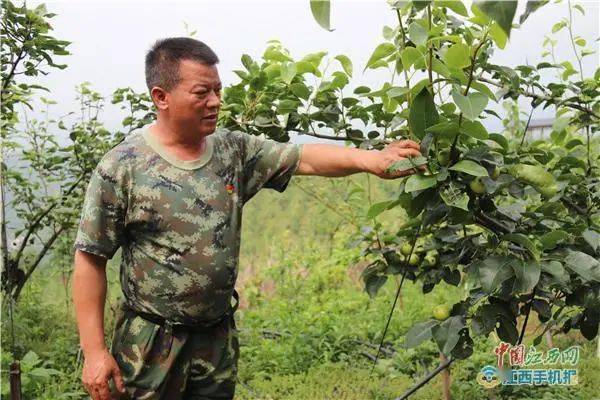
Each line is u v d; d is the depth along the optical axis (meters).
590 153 3.57
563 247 2.43
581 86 3.21
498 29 1.92
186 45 2.26
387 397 4.36
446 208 2.26
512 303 2.44
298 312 6.39
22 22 3.70
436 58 2.19
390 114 2.73
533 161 2.76
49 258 5.81
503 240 2.28
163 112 2.35
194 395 2.57
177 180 2.36
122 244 2.47
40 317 5.90
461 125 2.05
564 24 3.58
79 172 5.00
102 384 2.39
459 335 2.41
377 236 3.12
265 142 2.56
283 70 2.73
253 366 5.05
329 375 4.81
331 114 2.88
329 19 1.38
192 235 2.36
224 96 3.11
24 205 5.75
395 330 5.67
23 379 4.21
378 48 2.35
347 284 7.21
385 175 2.32
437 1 2.17
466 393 4.27
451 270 2.92
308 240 8.03
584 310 2.73
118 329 2.52
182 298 2.40
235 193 2.47
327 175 2.51
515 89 3.04
